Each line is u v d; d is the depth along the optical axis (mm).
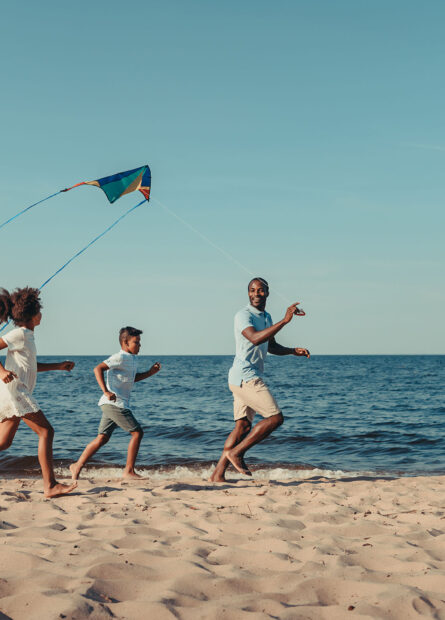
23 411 5035
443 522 4191
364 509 4809
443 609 2469
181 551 3318
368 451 10469
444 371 65312
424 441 11648
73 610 2340
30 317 5105
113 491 5613
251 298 6281
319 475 7855
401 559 3205
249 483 6316
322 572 2959
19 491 5512
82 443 11102
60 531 3797
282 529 3908
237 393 6309
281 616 2375
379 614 2404
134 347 6660
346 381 42000
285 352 6582
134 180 6883
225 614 2371
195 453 9938
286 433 12688
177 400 23750
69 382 39250
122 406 6582
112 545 3406
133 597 2602
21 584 2666
